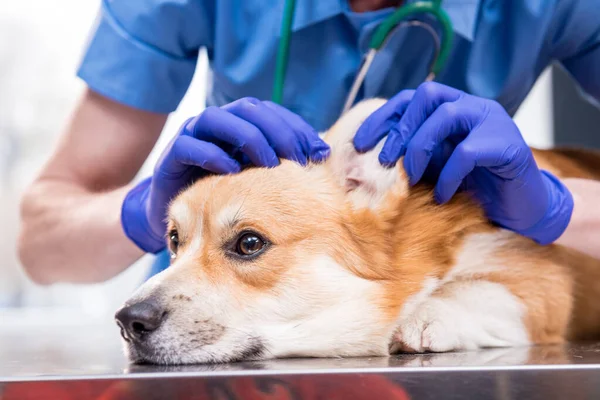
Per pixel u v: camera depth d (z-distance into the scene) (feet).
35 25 15.14
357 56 7.44
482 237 6.25
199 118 5.79
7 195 15.26
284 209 5.53
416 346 5.47
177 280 5.39
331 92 7.57
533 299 6.21
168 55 7.75
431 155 5.62
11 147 15.14
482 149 5.31
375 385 3.49
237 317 5.33
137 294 5.33
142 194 7.08
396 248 5.73
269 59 7.52
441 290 6.03
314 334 5.40
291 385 3.50
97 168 8.11
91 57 7.80
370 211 5.67
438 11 6.71
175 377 3.50
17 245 8.68
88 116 8.04
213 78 8.18
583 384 3.51
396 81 7.66
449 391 3.47
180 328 5.21
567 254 6.77
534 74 7.96
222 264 5.49
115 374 3.58
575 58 8.16
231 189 5.63
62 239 7.87
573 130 11.25
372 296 5.54
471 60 7.45
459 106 5.48
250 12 7.59
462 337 5.60
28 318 15.67
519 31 7.20
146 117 8.02
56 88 15.29
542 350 5.19
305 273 5.44
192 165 6.06
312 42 7.55
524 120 12.16
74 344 7.02
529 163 5.53
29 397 3.52
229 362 5.17
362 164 5.89
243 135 5.61
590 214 6.27
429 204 5.89
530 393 3.49
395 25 7.02
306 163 5.92
